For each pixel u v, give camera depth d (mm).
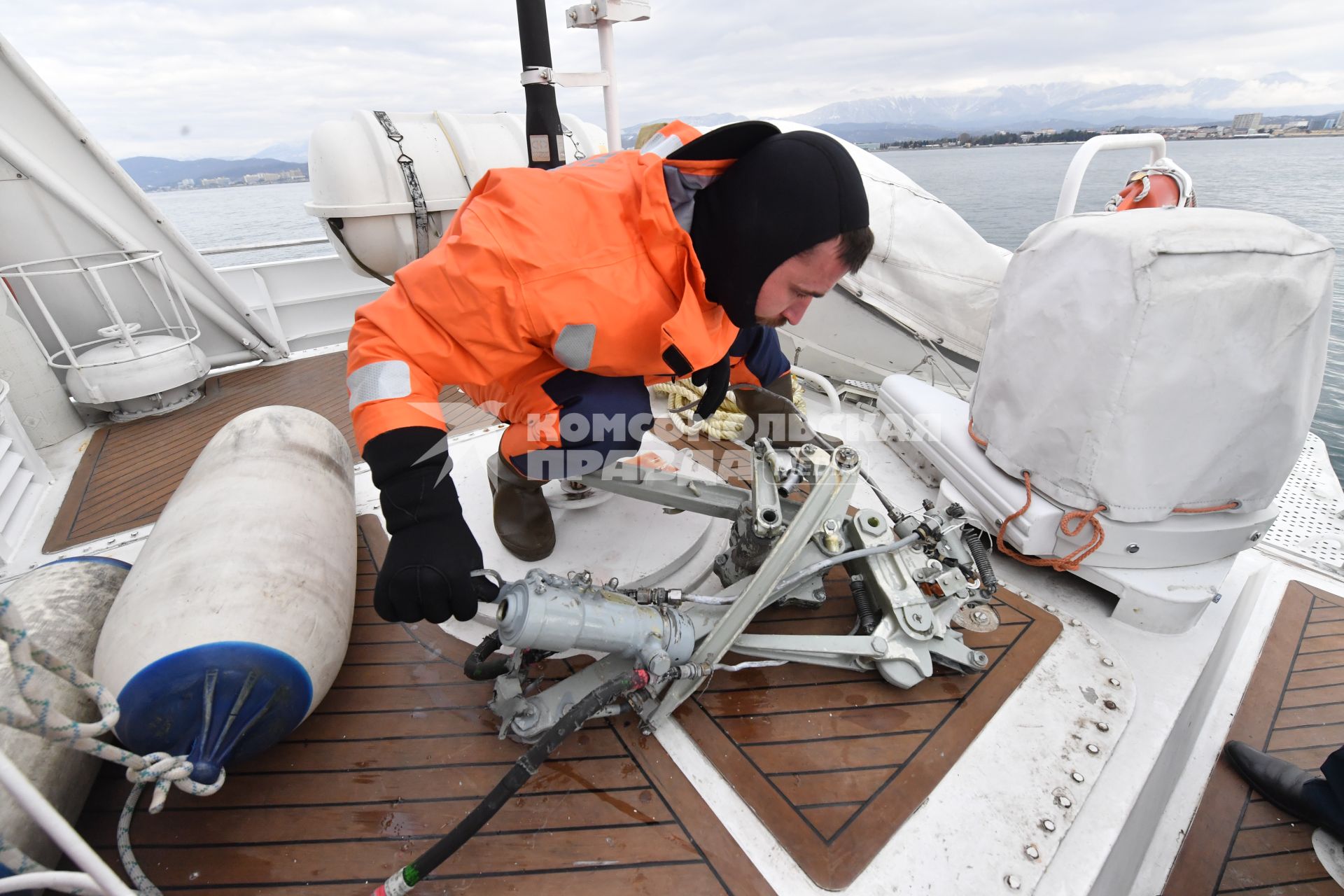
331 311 4195
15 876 759
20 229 2783
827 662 1539
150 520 2189
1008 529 1790
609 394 1369
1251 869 1425
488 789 1309
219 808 1278
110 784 1333
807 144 1064
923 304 2568
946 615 1555
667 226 1088
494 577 1208
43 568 1492
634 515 2033
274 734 1234
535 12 1991
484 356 1178
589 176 1194
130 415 2928
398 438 1115
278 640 1193
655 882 1161
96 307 3072
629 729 1423
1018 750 1396
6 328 2496
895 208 2461
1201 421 1441
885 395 2475
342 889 1149
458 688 1536
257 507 1433
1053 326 1561
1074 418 1544
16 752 1115
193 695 1124
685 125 1216
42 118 2668
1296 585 2057
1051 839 1240
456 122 2764
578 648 1246
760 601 1369
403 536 1151
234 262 6805
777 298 1169
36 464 2389
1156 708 1517
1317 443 2889
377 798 1294
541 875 1168
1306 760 1606
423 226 2734
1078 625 1723
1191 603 1627
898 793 1302
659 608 1396
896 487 2291
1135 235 1361
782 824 1243
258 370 3533
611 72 2539
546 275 1081
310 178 2740
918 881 1177
